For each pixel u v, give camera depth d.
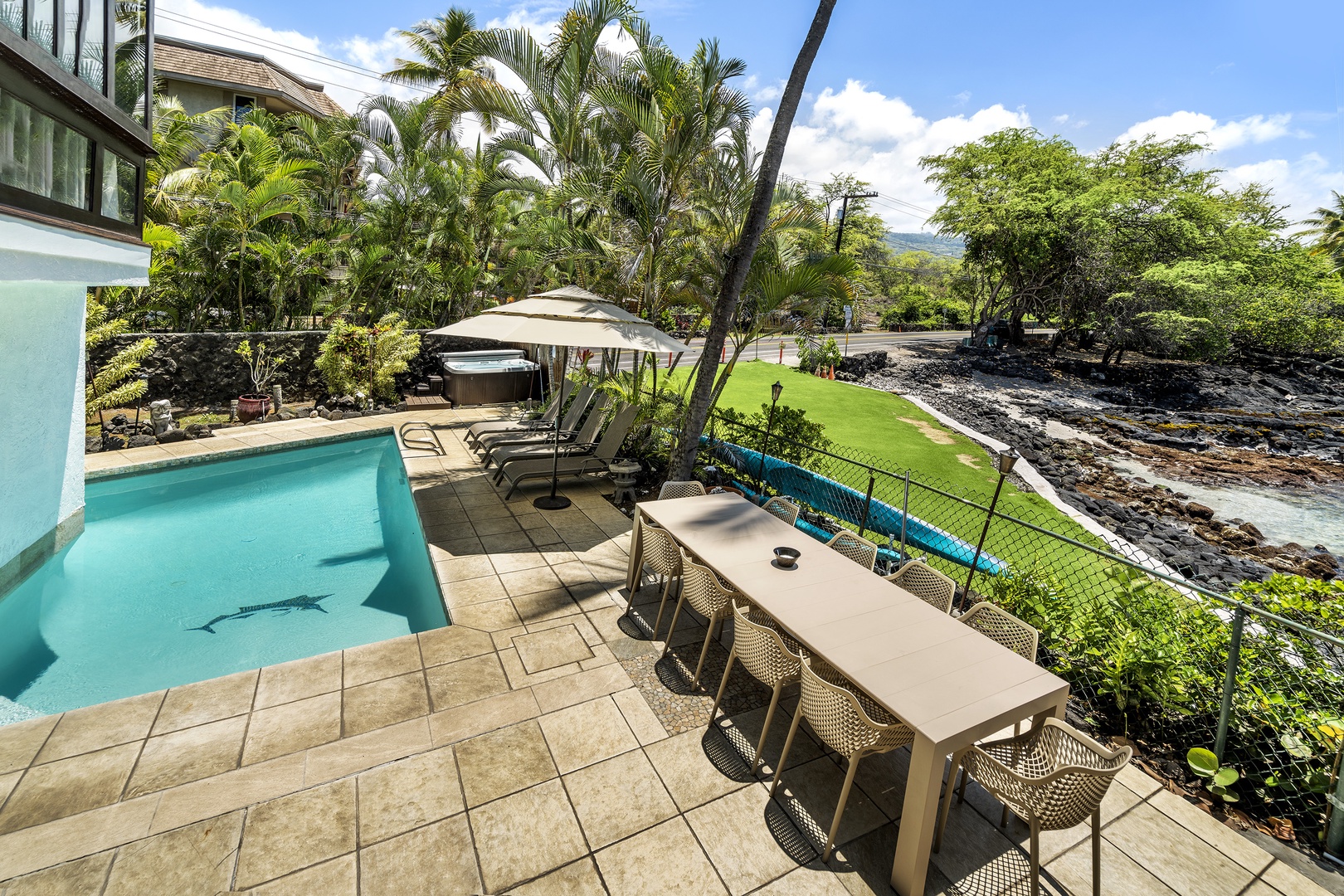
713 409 9.70
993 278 41.91
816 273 7.86
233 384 12.60
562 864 3.04
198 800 3.28
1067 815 2.83
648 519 5.50
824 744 3.99
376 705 4.10
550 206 12.55
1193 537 11.06
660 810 3.39
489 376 14.25
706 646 4.36
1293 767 3.73
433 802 3.35
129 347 11.00
